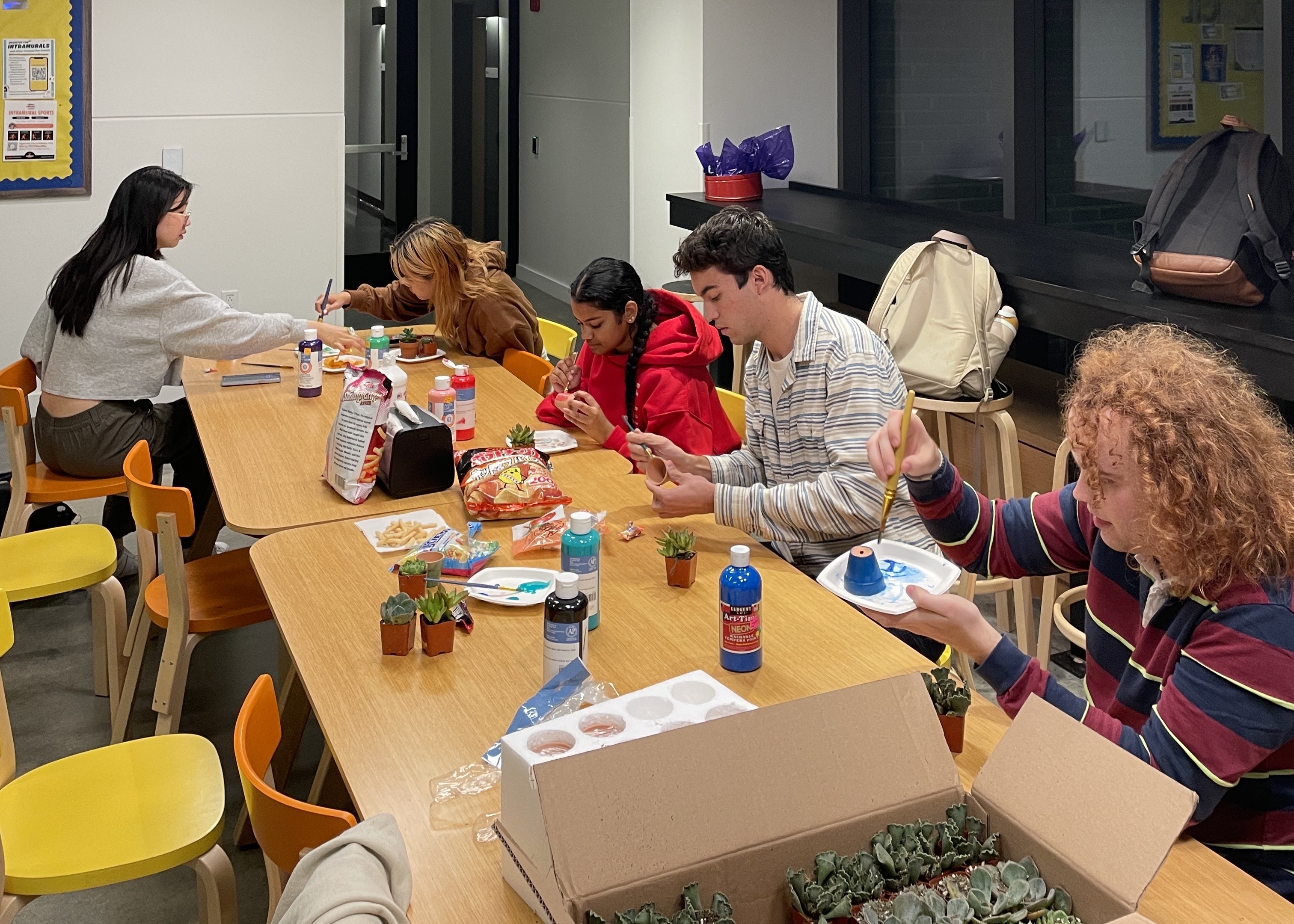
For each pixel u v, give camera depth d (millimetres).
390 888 1214
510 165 9078
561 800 1121
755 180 5543
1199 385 1348
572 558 1932
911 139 5363
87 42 5219
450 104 8766
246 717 1558
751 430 2568
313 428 3160
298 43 5605
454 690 1781
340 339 3834
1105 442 1375
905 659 1852
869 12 5598
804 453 2439
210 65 5469
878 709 1286
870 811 1240
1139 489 1361
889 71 5469
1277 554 1334
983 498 1850
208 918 1933
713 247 2344
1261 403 1414
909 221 4973
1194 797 1113
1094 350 1475
